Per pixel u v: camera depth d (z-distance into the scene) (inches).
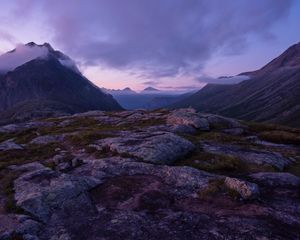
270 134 2086.6
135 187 989.2
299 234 719.7
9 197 935.0
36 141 1894.7
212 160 1299.2
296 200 928.9
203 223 757.3
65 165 1237.1
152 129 2000.5
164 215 805.2
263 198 936.3
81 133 1899.6
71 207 853.8
